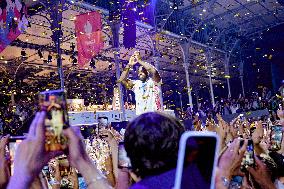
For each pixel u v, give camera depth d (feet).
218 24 86.84
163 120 3.93
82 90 74.74
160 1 67.87
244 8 78.18
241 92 108.99
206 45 79.61
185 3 70.69
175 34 68.90
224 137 11.07
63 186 8.80
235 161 5.67
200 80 108.27
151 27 60.03
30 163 3.63
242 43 101.81
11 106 46.93
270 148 10.15
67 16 53.21
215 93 114.52
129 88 20.54
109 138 8.78
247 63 106.32
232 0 73.20
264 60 103.45
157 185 3.78
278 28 100.37
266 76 104.01
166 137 3.80
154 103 19.49
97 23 38.29
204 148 3.63
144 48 74.49
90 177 4.06
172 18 71.20
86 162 4.09
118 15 45.34
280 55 100.99
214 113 73.87
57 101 3.85
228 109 76.74
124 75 20.08
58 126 3.83
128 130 3.96
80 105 36.17
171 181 3.78
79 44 38.70
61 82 41.81
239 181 6.28
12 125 41.45
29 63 61.67
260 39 103.24
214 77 107.96
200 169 3.61
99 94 73.20
